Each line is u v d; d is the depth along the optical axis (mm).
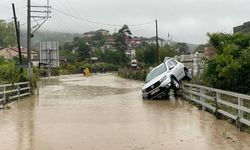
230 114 14531
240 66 17766
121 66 122500
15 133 13375
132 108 20562
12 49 115188
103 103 23641
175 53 92375
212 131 13078
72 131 13609
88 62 122875
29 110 20344
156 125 14633
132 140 11852
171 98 26047
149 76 26875
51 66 77750
